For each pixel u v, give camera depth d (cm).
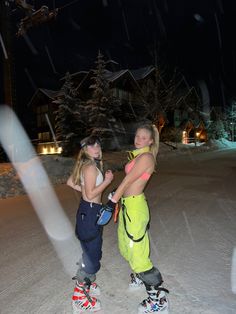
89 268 306
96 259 309
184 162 2023
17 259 448
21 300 334
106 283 364
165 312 297
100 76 2878
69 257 453
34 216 691
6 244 513
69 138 2902
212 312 302
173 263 417
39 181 1126
